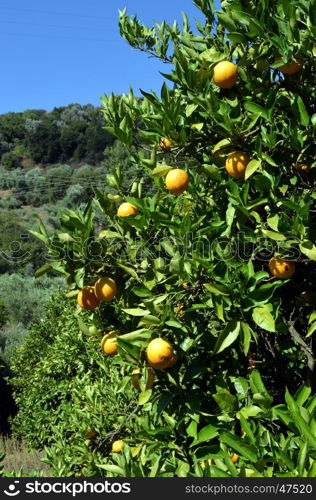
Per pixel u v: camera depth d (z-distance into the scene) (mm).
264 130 2662
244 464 2180
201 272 2559
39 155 80625
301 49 2494
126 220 2889
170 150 3062
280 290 3018
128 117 3418
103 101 3426
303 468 1867
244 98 2848
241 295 2443
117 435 4422
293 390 3172
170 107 2848
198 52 3279
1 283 29703
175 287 2719
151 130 3012
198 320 2883
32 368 11961
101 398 4969
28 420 10633
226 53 2951
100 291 2766
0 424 14102
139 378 2695
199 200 3074
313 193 2588
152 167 3070
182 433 2777
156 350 2402
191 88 2902
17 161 79188
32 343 12352
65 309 10695
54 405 10109
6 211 49000
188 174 3139
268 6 2578
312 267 2967
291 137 2641
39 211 53156
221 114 2719
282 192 2658
